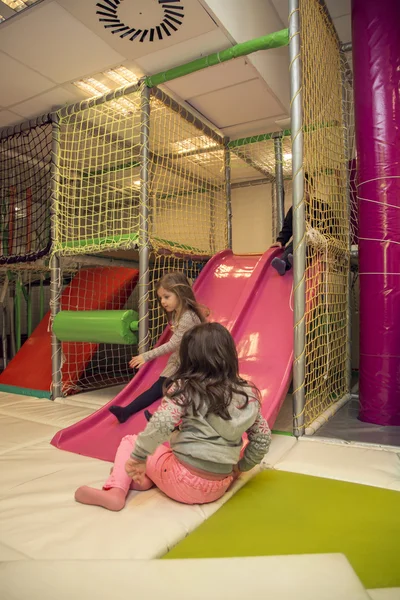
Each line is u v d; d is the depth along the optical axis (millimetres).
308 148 2945
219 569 1238
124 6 3086
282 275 3420
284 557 1301
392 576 1230
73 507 1696
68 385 4004
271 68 4129
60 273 3965
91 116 4320
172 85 4074
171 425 1566
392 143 3002
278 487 1896
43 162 5203
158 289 2744
